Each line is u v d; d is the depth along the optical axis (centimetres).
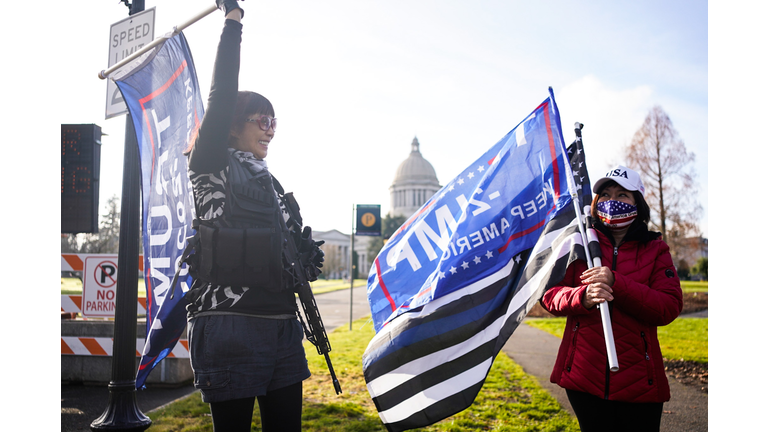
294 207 267
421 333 302
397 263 355
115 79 313
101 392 656
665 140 1944
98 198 707
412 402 294
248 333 227
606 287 246
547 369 723
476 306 304
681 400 568
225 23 222
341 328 1337
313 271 259
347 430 458
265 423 244
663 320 252
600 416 257
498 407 527
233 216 234
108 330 696
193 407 544
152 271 300
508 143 331
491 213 315
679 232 1978
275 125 256
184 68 296
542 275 283
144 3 493
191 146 235
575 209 276
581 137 313
